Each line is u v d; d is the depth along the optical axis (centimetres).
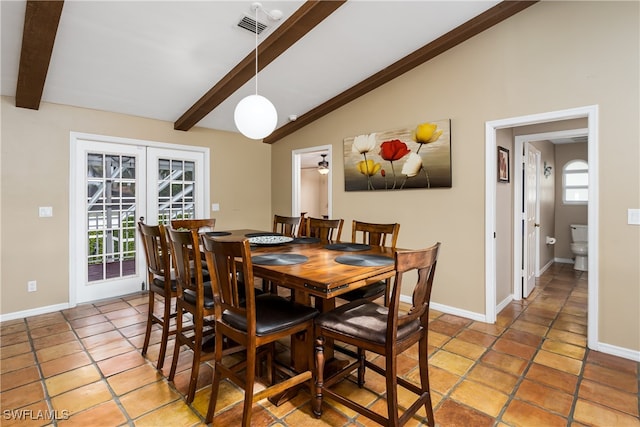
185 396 199
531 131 385
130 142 394
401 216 372
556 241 612
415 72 355
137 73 316
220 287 174
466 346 263
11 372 225
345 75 372
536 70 281
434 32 311
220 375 176
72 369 229
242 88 380
